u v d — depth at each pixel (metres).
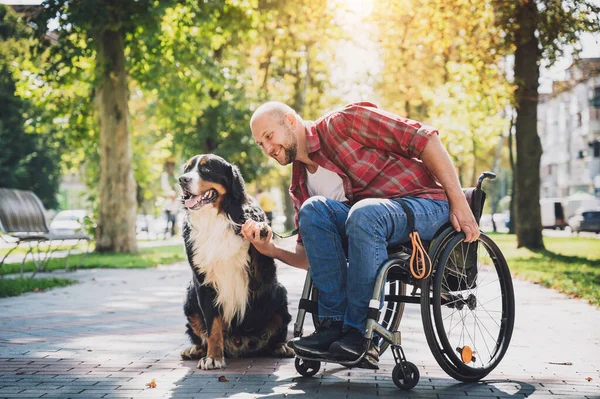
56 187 46.22
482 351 4.66
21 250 22.64
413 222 3.94
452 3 18.22
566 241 27.89
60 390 3.88
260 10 23.20
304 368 4.20
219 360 4.55
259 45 33.06
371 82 39.91
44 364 4.64
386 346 4.84
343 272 4.00
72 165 27.59
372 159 4.16
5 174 41.09
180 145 33.38
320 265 4.00
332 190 4.41
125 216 18.78
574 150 65.31
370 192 4.20
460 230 4.07
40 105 21.14
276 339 4.98
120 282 11.12
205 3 18.56
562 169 69.69
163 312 7.48
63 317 7.05
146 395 3.76
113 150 18.66
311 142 4.21
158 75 19.41
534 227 19.22
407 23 20.61
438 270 3.94
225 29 19.86
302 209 4.07
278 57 35.19
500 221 56.22
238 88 32.38
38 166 43.78
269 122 4.16
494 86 18.88
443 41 19.36
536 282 10.91
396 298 4.07
